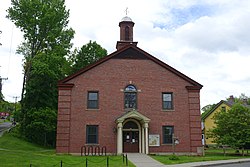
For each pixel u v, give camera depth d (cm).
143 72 3312
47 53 4675
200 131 3228
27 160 2239
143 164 2306
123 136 3177
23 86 4956
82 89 3181
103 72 3253
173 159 2638
